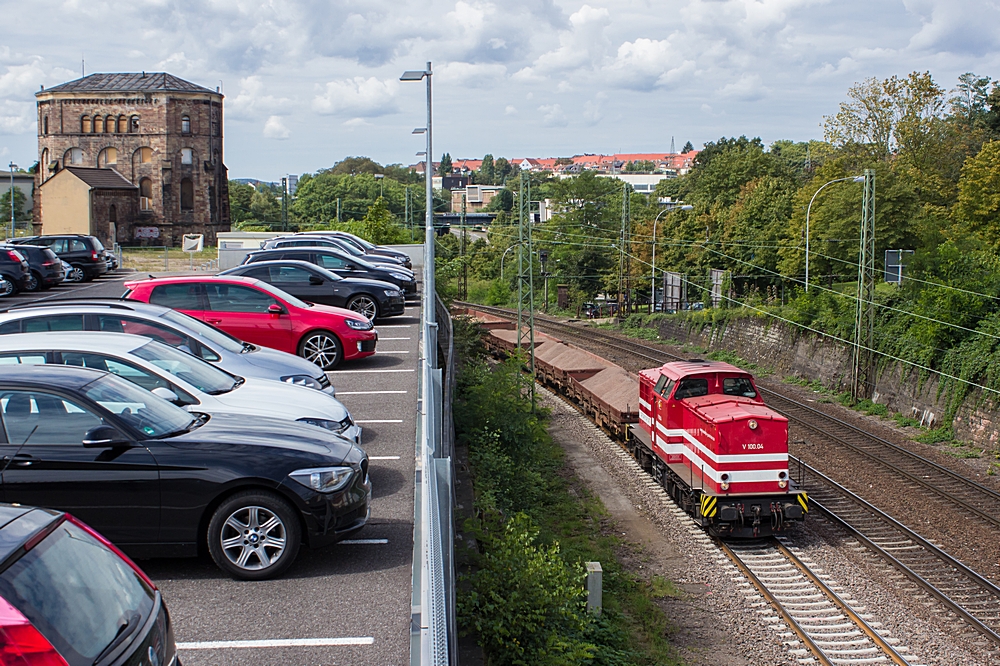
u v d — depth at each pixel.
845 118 59.94
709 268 60.03
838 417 33.25
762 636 14.18
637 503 21.34
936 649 13.52
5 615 3.98
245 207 125.19
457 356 28.45
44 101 64.31
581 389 32.03
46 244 33.25
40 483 7.58
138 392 8.55
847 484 23.12
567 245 79.25
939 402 31.48
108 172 63.00
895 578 16.58
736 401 19.61
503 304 80.25
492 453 19.67
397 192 130.00
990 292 33.12
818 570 16.95
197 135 64.81
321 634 6.88
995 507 21.39
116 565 4.96
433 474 7.00
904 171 55.59
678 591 16.09
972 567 17.20
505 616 10.21
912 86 58.16
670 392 21.20
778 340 44.22
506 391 23.12
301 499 7.88
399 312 24.44
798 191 58.69
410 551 8.69
